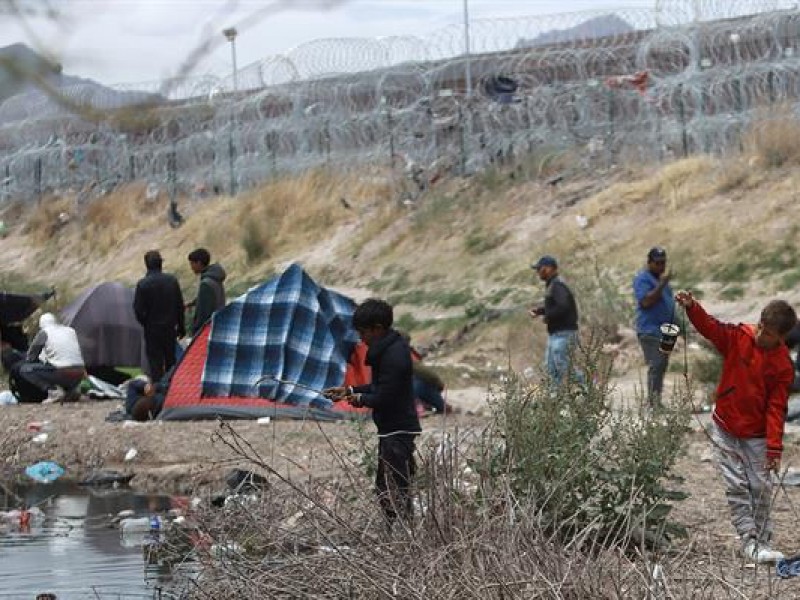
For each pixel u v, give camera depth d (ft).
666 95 87.45
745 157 80.94
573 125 95.55
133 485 39.32
